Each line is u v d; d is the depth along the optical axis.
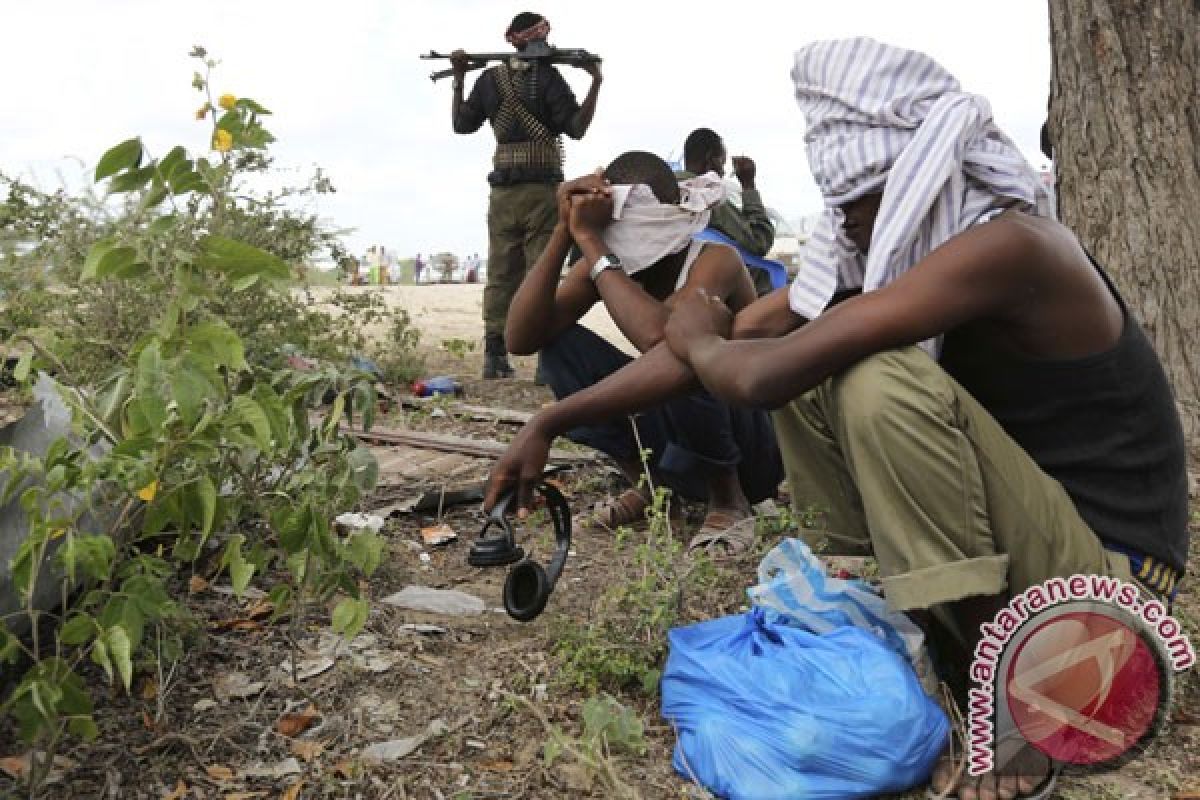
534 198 6.62
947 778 2.15
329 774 2.18
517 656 2.66
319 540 2.19
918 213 2.20
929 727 2.13
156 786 2.11
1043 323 2.20
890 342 2.16
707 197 3.22
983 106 2.29
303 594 2.49
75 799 2.04
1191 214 5.03
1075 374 2.24
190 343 2.06
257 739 2.28
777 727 2.12
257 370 2.49
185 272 2.04
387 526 3.52
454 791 2.16
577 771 2.22
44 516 2.06
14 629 2.25
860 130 2.31
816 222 2.60
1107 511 2.30
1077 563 2.21
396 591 3.05
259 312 4.24
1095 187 5.19
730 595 2.94
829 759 2.08
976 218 2.25
